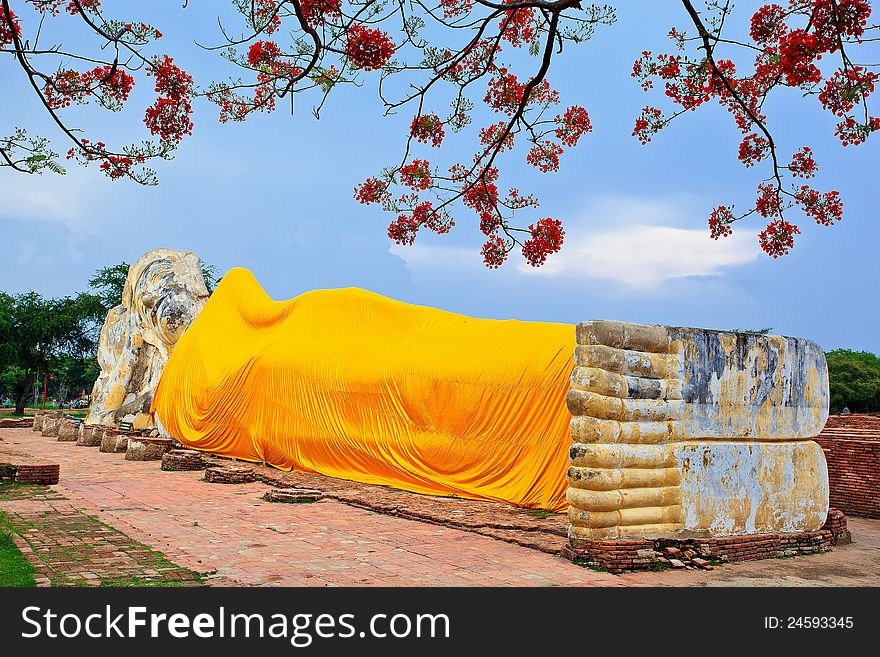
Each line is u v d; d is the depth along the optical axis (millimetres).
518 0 8531
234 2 7410
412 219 9266
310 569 11008
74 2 7965
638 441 12641
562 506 16031
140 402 33594
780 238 9289
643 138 9703
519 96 9547
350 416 21078
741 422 13727
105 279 60188
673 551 12234
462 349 19328
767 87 8984
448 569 11312
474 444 18141
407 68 8273
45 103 8242
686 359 13273
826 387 14945
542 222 8984
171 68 8836
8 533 12336
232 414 24812
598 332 12648
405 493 18641
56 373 76188
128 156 8836
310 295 24641
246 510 16031
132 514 14938
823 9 7008
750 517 13508
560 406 16734
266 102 8352
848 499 18547
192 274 35250
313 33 7238
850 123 7902
